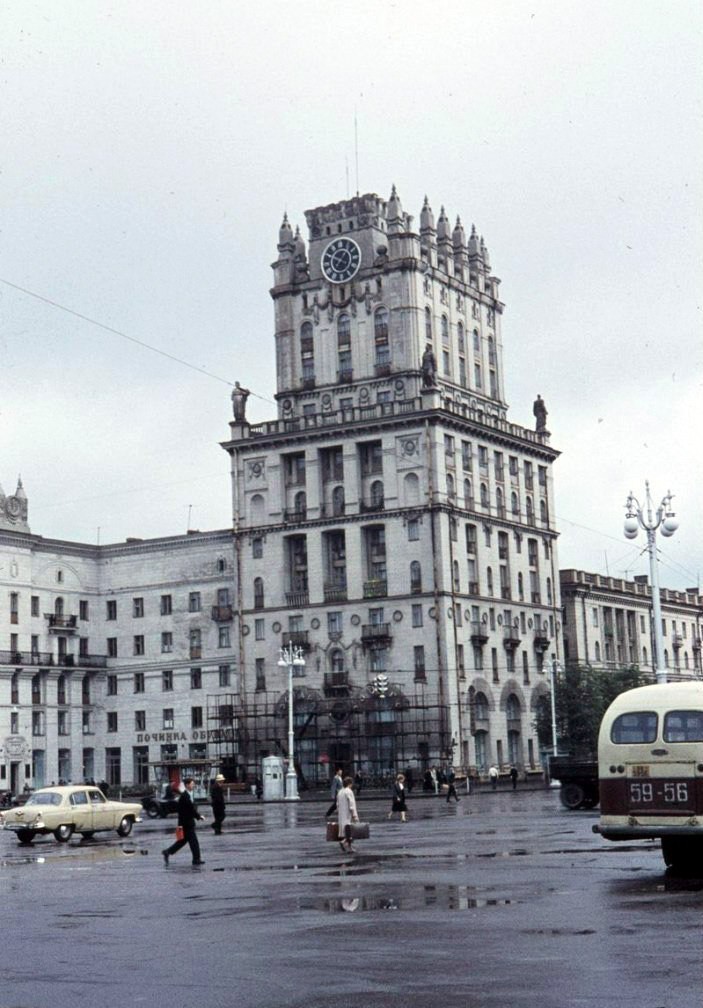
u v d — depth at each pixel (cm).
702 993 1387
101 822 5041
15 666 11550
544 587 12644
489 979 1496
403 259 11819
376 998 1409
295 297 12431
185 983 1530
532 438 12838
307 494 11812
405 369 11706
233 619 12050
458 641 11138
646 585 15462
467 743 11038
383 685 10488
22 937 1967
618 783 2656
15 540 11769
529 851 3378
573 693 11344
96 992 1488
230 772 11450
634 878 2538
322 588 11612
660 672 5800
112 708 12625
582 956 1622
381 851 3619
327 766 11312
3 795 10000
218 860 3519
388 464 11419
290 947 1773
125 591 12694
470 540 11600
